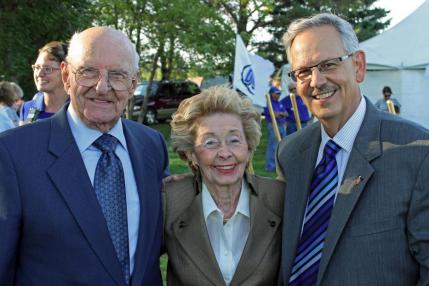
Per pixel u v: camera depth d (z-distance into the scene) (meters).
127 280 2.31
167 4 15.20
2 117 5.39
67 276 2.18
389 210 2.18
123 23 15.92
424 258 2.11
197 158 2.63
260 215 2.65
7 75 12.16
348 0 27.80
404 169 2.19
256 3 20.83
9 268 2.17
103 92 2.27
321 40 2.36
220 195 2.63
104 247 2.24
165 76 19.58
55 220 2.18
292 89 11.32
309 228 2.46
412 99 14.14
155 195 2.51
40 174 2.21
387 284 2.18
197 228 2.62
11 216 2.14
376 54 14.52
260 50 28.42
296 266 2.48
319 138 2.63
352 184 2.28
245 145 2.59
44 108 4.24
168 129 20.17
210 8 16.56
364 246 2.21
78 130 2.38
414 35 14.52
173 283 2.70
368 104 2.47
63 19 12.62
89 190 2.27
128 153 2.49
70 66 2.32
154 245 2.50
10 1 11.95
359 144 2.33
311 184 2.55
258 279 2.58
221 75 17.47
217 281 2.55
